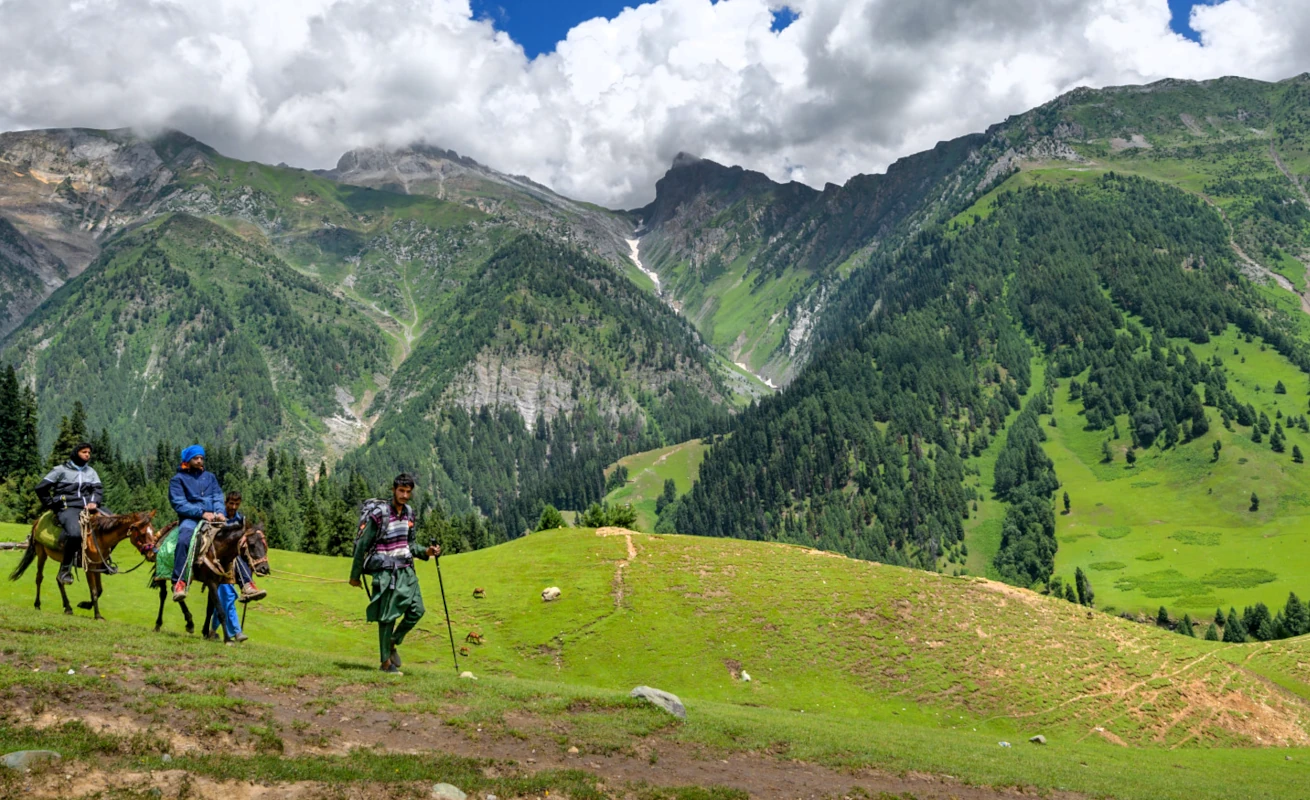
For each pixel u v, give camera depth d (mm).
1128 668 68188
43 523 20016
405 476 18266
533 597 71438
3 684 11969
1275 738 61875
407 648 56219
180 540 18797
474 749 14047
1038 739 42125
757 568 80562
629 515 125312
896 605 73562
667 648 63062
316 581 66312
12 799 9039
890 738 27781
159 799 9945
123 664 14570
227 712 13109
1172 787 26969
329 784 11289
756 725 21297
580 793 12711
